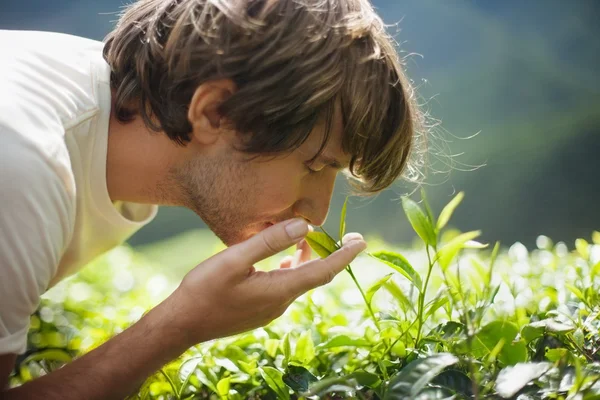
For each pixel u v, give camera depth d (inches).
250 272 48.5
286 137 48.8
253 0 49.1
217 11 49.4
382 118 49.7
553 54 286.7
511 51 289.1
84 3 316.5
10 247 44.9
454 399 42.1
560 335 47.2
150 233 224.1
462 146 240.8
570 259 65.0
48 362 54.7
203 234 179.6
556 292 53.6
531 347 48.3
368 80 49.1
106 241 56.6
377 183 51.6
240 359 50.7
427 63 295.0
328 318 56.6
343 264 48.8
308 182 50.6
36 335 60.6
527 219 208.1
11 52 49.5
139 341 47.6
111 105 51.4
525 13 305.1
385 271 76.3
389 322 50.9
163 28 51.1
